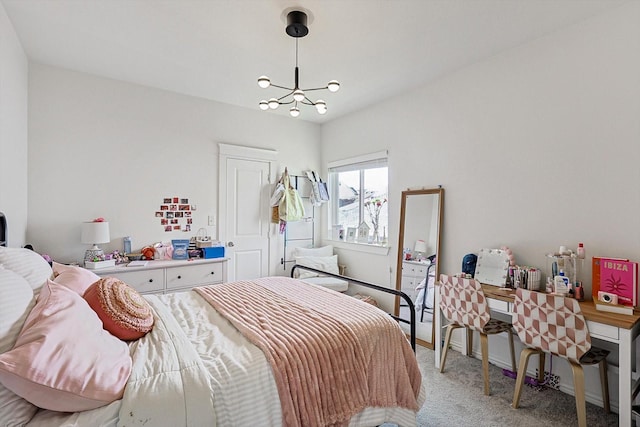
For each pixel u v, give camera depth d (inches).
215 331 60.6
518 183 96.7
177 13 80.4
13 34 87.0
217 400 43.9
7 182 82.7
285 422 46.9
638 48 74.7
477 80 107.1
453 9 78.1
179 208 136.9
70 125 113.7
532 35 90.7
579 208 84.3
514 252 97.4
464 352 110.3
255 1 75.4
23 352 33.4
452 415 75.8
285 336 55.8
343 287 153.2
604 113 80.0
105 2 76.1
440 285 100.7
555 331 71.7
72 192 114.0
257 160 159.3
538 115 92.2
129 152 125.2
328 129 176.4
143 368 44.7
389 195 140.3
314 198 169.5
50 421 35.4
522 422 73.2
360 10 78.4
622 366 64.1
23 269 50.1
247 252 156.7
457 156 113.4
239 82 125.2
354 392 55.0
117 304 54.4
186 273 122.9
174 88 131.4
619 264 72.7
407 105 132.2
